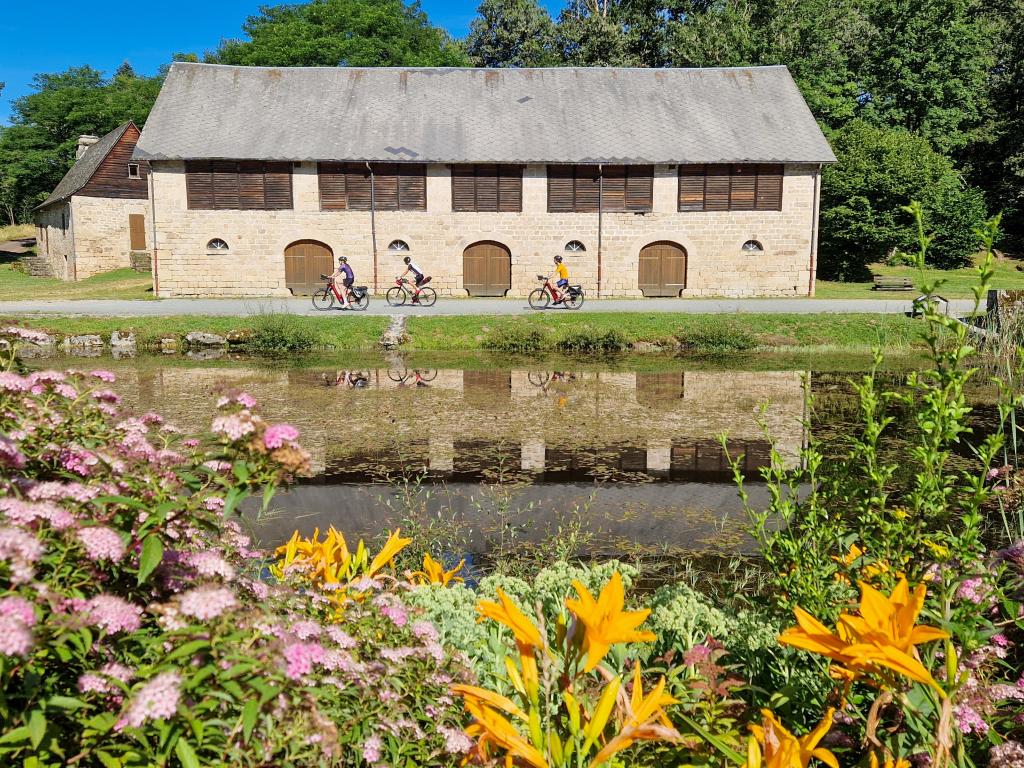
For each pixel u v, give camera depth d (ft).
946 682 6.01
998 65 157.28
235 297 97.45
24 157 173.58
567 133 100.73
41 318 74.64
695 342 72.13
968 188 139.23
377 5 159.33
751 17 149.38
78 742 5.56
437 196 98.12
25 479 6.72
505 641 9.53
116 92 185.16
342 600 8.25
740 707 7.52
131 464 7.43
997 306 36.83
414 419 40.78
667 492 27.37
